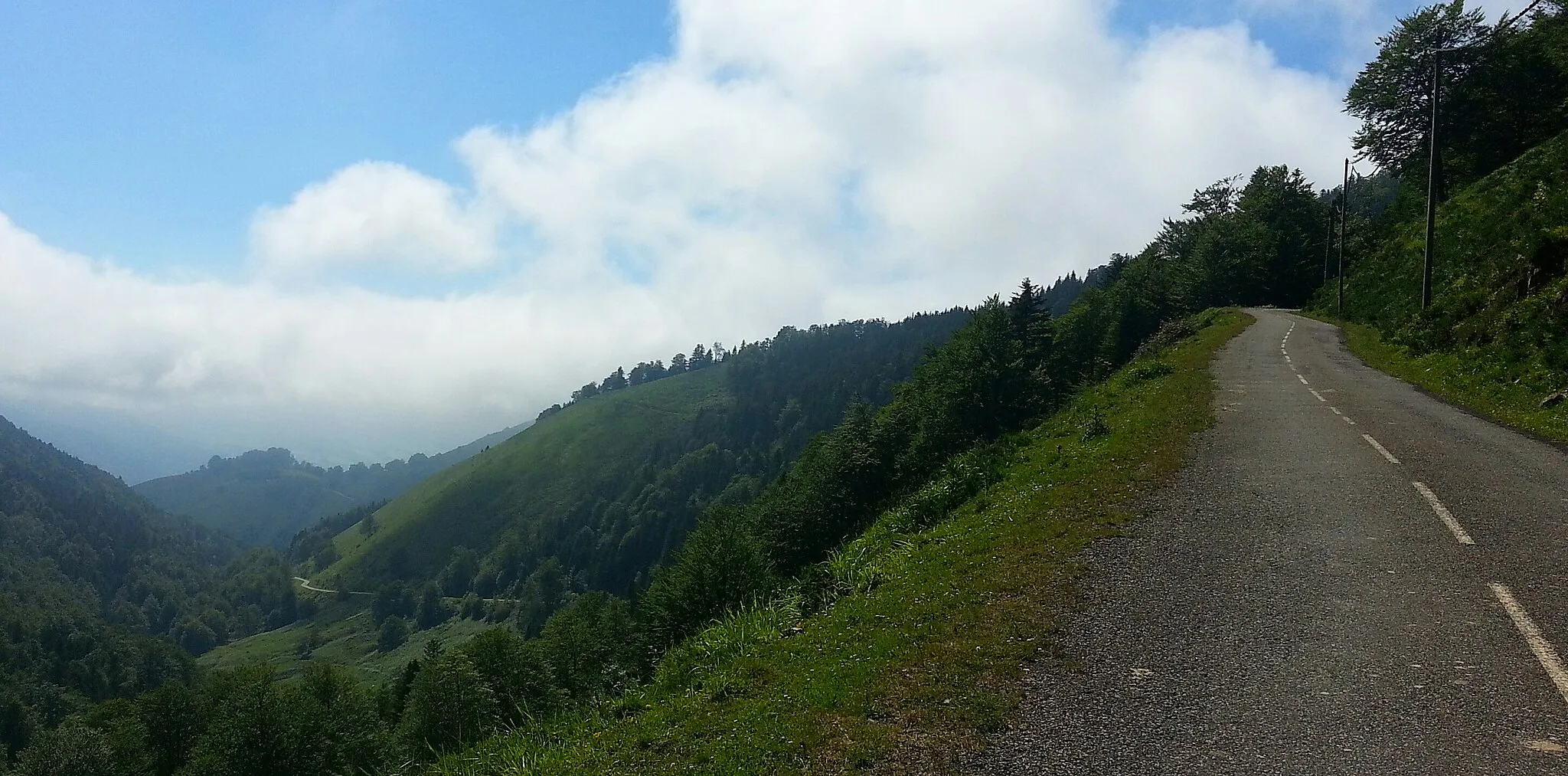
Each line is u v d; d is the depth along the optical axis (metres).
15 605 136.00
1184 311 73.38
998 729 5.48
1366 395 20.86
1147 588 7.98
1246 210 92.44
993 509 12.65
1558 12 53.19
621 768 5.97
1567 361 17.78
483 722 10.49
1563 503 10.01
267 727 42.78
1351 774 4.57
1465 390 20.27
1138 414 19.11
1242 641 6.54
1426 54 56.72
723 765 5.55
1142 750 5.00
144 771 51.53
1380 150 63.00
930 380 61.81
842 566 11.09
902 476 49.81
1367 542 8.90
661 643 19.98
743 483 173.25
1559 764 4.52
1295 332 41.84
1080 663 6.37
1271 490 11.59
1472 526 9.23
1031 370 53.06
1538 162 38.94
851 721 5.88
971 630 7.33
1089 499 11.91
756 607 10.50
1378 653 6.14
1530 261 23.80
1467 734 4.91
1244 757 4.82
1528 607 6.79
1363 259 59.81
